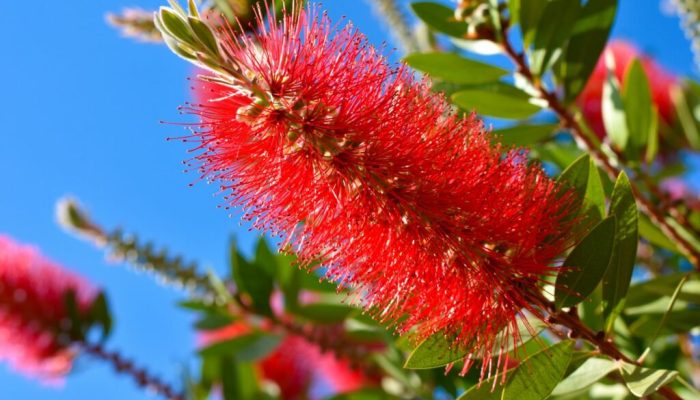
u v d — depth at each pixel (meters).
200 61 0.26
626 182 0.28
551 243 0.28
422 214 0.27
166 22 0.25
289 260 0.46
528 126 0.36
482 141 0.28
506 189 0.27
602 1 0.35
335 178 0.27
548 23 0.35
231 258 0.46
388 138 0.27
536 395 0.26
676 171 0.45
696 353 0.39
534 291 0.27
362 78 0.27
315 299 0.48
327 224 0.27
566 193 0.28
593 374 0.27
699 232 0.36
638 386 0.25
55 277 0.56
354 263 0.28
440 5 0.36
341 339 0.46
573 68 0.35
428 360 0.28
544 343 0.28
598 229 0.27
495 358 0.33
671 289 0.33
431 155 0.27
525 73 0.36
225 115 0.27
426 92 0.28
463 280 0.27
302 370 0.50
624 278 0.27
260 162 0.27
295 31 0.27
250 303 0.46
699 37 0.38
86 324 0.55
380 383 0.46
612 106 0.38
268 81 0.27
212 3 0.29
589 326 0.31
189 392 0.49
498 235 0.27
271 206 0.27
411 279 0.27
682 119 0.46
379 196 0.27
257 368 0.50
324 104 0.27
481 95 0.35
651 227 0.36
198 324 0.47
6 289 0.55
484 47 0.36
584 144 0.36
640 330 0.33
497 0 0.35
